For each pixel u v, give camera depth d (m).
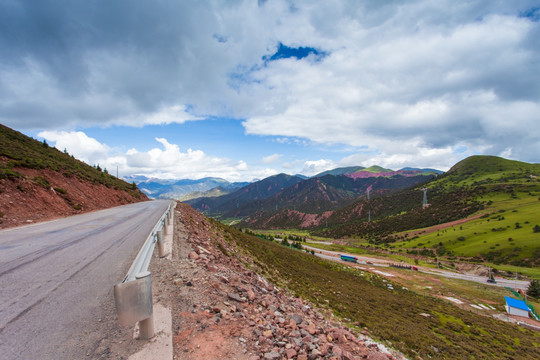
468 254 112.44
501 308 57.09
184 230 17.42
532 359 22.58
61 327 4.25
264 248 44.53
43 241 11.54
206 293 6.59
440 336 22.28
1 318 4.44
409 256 125.00
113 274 7.06
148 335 4.10
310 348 5.32
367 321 17.70
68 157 47.53
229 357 4.06
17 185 20.06
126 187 58.16
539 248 98.06
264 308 7.55
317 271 44.53
